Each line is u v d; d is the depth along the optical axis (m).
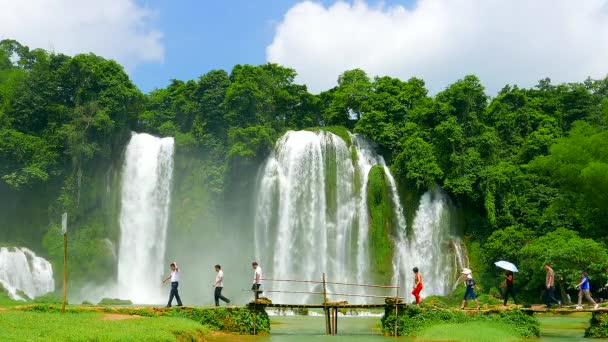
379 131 63.00
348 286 57.00
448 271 57.06
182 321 24.53
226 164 58.56
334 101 70.19
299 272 57.72
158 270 59.59
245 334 27.88
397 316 27.97
